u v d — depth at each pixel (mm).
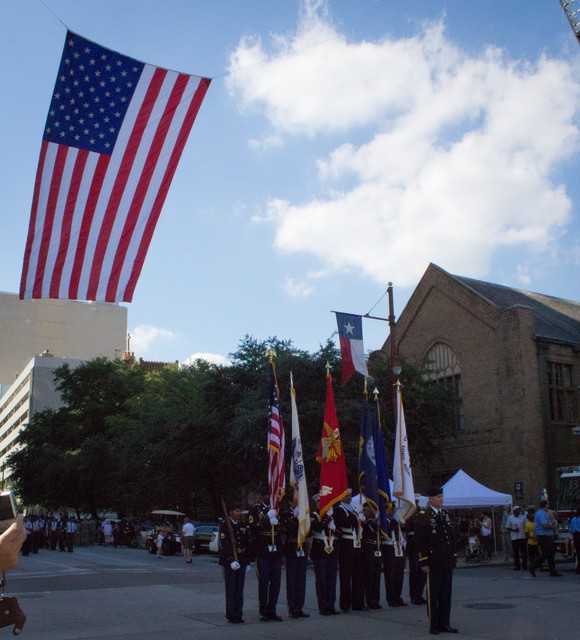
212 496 42188
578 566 19828
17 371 116312
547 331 34875
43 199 10031
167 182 10555
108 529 46844
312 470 30406
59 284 10062
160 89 10492
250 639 9477
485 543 26281
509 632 9836
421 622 10961
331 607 11992
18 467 63375
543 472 31875
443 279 37188
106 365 65125
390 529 13219
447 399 33281
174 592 15445
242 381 36844
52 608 12781
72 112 10086
